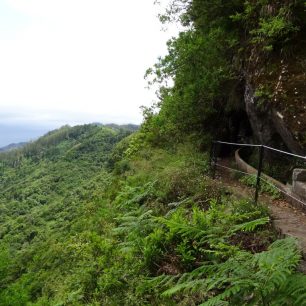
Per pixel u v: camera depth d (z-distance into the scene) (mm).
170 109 13852
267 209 5715
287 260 2699
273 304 2506
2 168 192375
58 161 145250
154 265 5402
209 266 3162
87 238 9125
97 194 20047
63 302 6594
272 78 8391
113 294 5414
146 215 6805
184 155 12898
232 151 13789
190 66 12703
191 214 6676
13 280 13680
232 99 12266
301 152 7297
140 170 13266
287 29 8219
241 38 10969
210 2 11398
